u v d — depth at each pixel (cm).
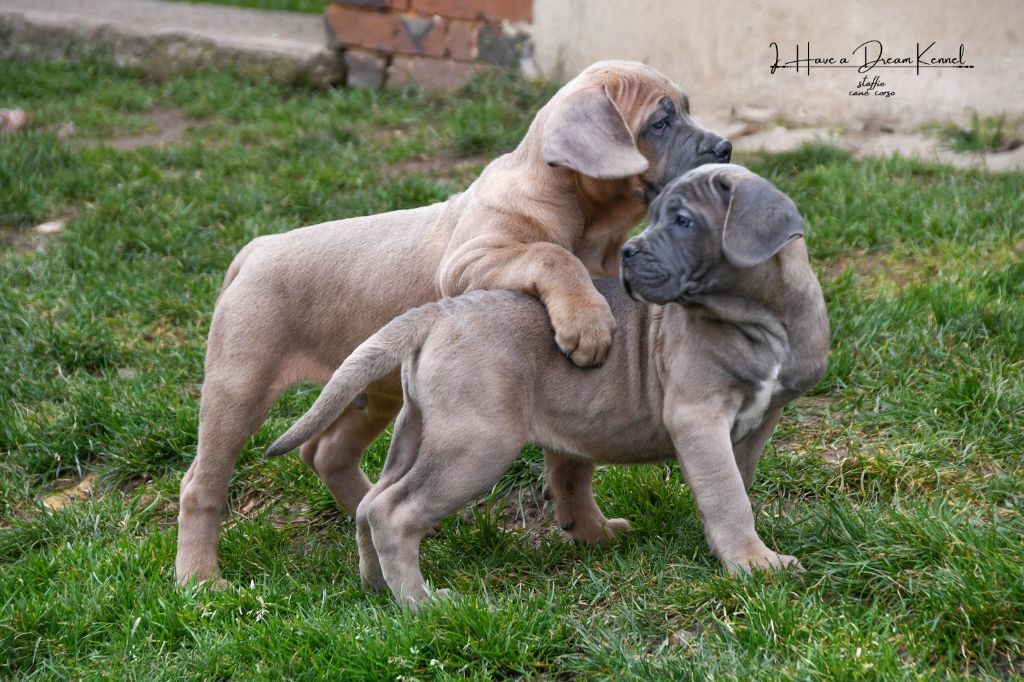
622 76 478
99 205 820
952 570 391
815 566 421
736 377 414
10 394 639
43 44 1172
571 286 436
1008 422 509
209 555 484
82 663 420
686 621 402
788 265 412
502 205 473
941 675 355
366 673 389
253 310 488
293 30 1152
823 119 908
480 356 421
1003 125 832
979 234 676
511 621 399
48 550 505
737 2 925
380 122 988
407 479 426
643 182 474
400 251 491
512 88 1003
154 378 642
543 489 527
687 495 491
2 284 725
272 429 579
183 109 1045
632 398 437
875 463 491
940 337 574
